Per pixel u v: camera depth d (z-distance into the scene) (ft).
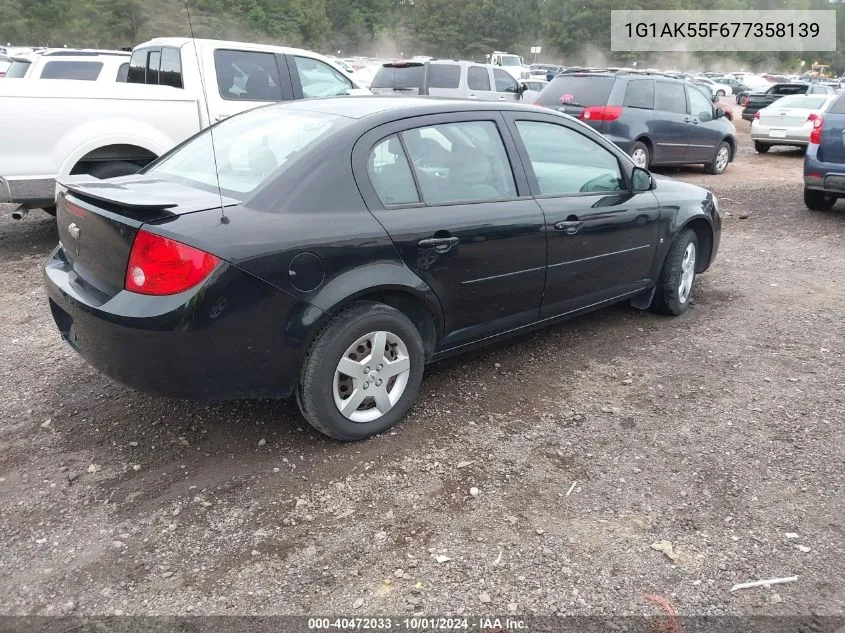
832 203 32.12
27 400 12.66
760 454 11.38
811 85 77.71
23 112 19.89
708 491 10.41
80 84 21.07
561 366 14.65
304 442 11.47
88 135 21.06
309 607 8.14
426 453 11.27
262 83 25.88
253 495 10.09
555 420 12.41
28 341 15.34
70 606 8.08
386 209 11.19
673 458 11.27
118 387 13.20
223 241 9.56
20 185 20.15
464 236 11.97
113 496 10.02
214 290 9.46
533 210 13.19
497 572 8.72
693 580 8.65
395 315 11.26
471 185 12.52
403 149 11.72
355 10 255.70
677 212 16.71
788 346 15.83
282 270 9.94
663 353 15.40
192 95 23.57
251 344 9.95
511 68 117.70
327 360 10.57
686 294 17.76
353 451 11.25
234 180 11.17
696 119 41.45
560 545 9.21
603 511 9.93
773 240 26.12
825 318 17.65
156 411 12.35
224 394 10.19
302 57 27.09
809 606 8.28
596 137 15.08
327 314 10.40
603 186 15.15
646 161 39.91
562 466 11.00
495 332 13.35
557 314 14.52
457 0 284.00
